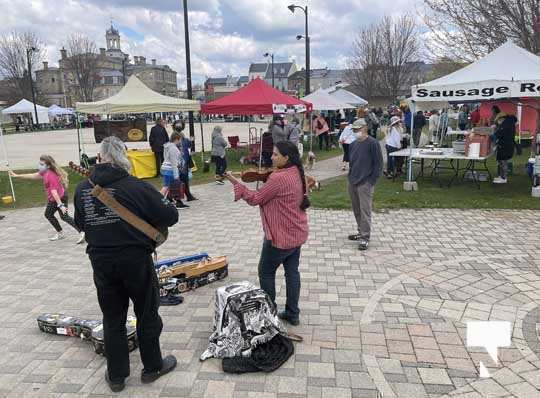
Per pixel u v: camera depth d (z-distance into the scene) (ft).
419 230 23.39
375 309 14.33
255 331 11.66
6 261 20.02
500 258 18.85
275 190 12.05
